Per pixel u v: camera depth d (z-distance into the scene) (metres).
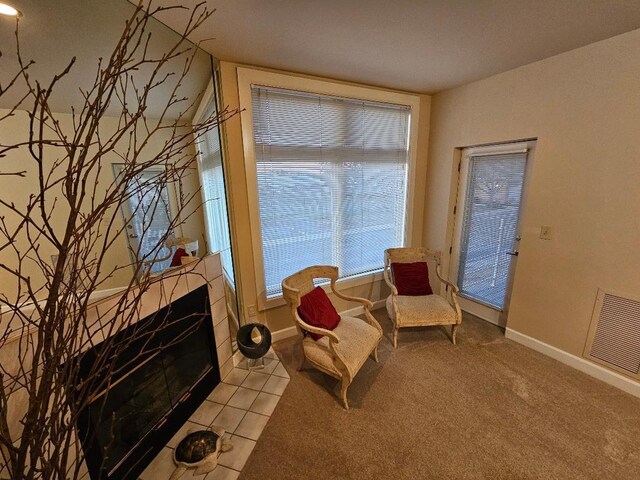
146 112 1.65
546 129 2.18
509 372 2.20
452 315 2.51
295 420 1.80
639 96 1.73
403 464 1.52
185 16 1.48
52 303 0.58
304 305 2.17
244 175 2.25
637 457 1.52
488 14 1.51
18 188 1.00
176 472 1.48
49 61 1.11
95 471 1.29
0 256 0.99
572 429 1.70
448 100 2.87
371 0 1.38
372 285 3.25
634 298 1.88
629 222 1.86
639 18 1.56
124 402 1.45
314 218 2.68
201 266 1.90
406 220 3.26
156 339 1.59
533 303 2.44
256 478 1.46
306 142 2.47
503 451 1.58
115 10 1.31
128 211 1.33
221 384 2.11
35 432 0.58
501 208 2.70
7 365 0.97
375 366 2.31
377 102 2.73
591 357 2.13
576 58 1.95
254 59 2.03
